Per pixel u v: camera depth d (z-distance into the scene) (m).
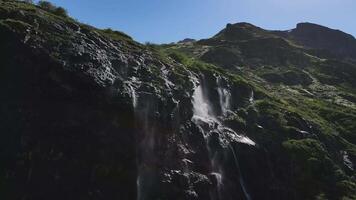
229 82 47.31
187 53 77.25
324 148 42.59
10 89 27.17
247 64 75.50
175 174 30.03
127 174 27.97
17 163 25.50
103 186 26.97
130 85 31.73
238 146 37.03
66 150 26.83
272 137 40.78
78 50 30.86
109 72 31.34
